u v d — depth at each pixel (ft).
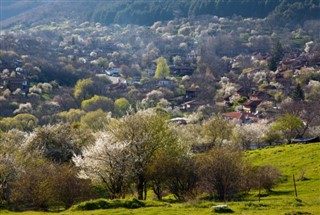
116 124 183.93
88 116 545.85
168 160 171.42
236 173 175.94
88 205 136.56
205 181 173.37
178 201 169.27
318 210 117.80
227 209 120.47
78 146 270.05
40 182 175.83
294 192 177.47
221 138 336.70
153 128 180.55
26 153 240.32
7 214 143.02
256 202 135.03
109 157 170.71
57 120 581.12
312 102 581.12
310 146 257.55
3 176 193.06
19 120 574.15
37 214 139.64
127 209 129.29
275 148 275.59
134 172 172.65
